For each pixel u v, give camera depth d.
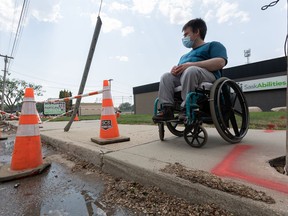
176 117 2.00
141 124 4.89
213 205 1.03
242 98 2.19
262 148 1.76
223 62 2.04
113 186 1.47
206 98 1.95
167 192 1.25
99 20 3.12
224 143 2.04
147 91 27.08
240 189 0.98
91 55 3.35
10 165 1.90
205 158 1.54
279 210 0.82
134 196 1.28
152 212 1.10
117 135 2.49
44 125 5.55
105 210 1.15
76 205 1.22
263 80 16.64
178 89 2.09
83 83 3.49
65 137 2.91
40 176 1.72
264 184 1.03
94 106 41.06
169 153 1.74
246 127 2.19
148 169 1.37
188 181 1.15
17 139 1.82
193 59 2.22
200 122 1.89
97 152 1.89
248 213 0.91
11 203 1.26
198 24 2.29
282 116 5.26
